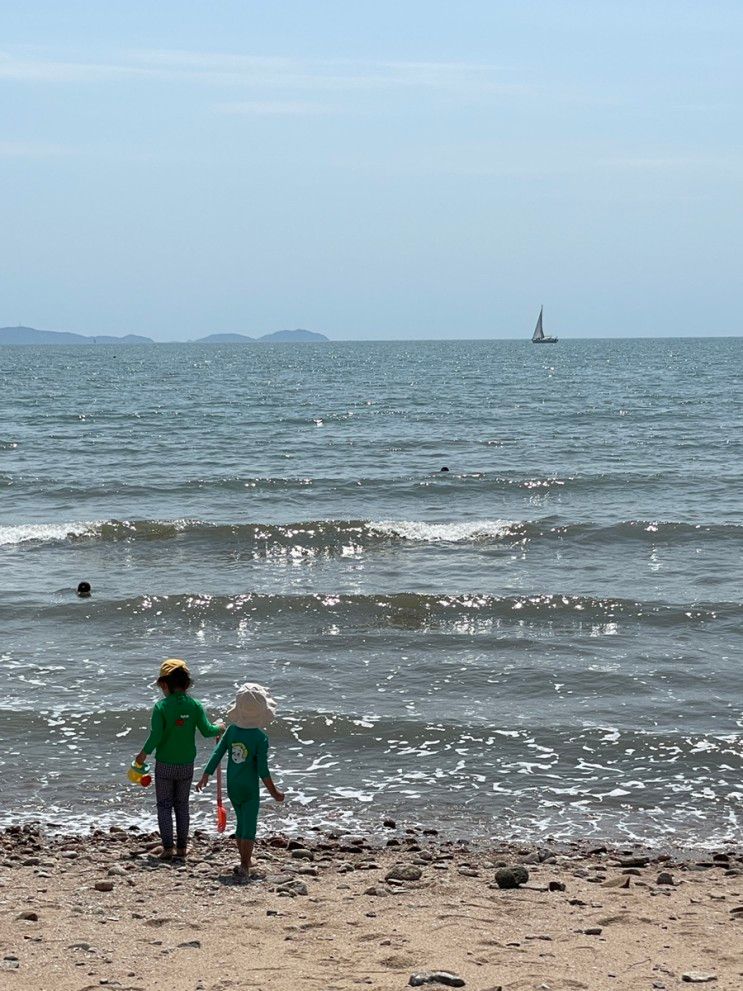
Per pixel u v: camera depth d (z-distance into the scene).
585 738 14.47
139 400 83.69
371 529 28.56
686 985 7.50
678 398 81.31
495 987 7.38
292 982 7.46
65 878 9.92
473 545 27.69
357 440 52.78
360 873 10.16
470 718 15.18
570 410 70.50
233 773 9.98
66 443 52.00
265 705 10.03
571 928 8.66
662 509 32.62
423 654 18.22
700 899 9.52
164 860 10.43
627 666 17.52
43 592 22.44
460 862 10.62
